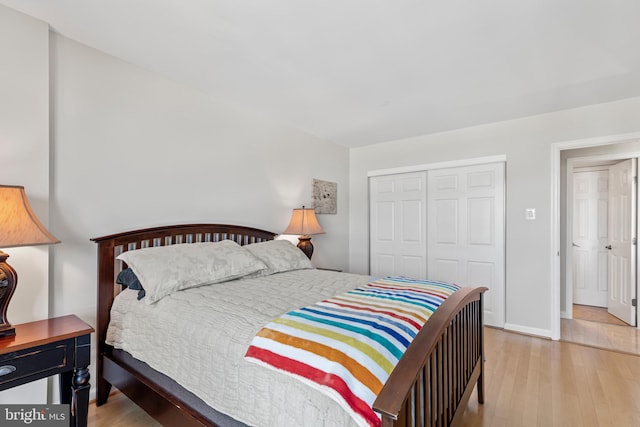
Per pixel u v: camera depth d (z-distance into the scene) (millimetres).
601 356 2674
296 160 3633
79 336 1466
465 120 3346
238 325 1333
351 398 917
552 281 3088
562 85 2473
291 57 2078
